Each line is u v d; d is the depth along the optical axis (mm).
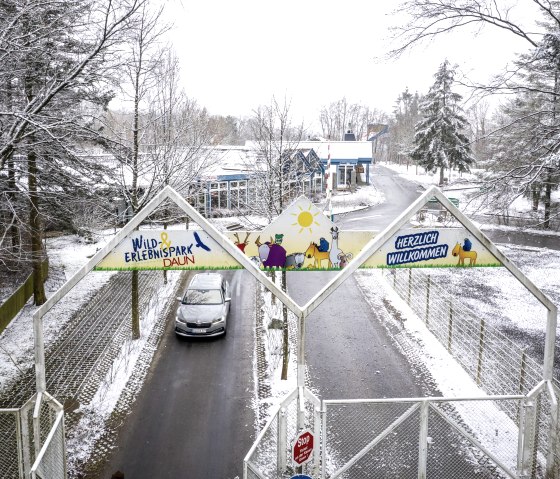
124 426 10977
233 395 12391
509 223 38125
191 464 9633
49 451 7602
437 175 73875
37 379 8477
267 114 28578
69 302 19516
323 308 19125
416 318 17969
